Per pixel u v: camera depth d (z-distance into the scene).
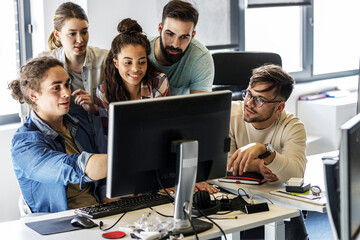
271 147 2.62
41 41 4.05
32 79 2.51
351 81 6.07
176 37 2.87
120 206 2.37
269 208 2.41
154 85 2.87
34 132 2.50
